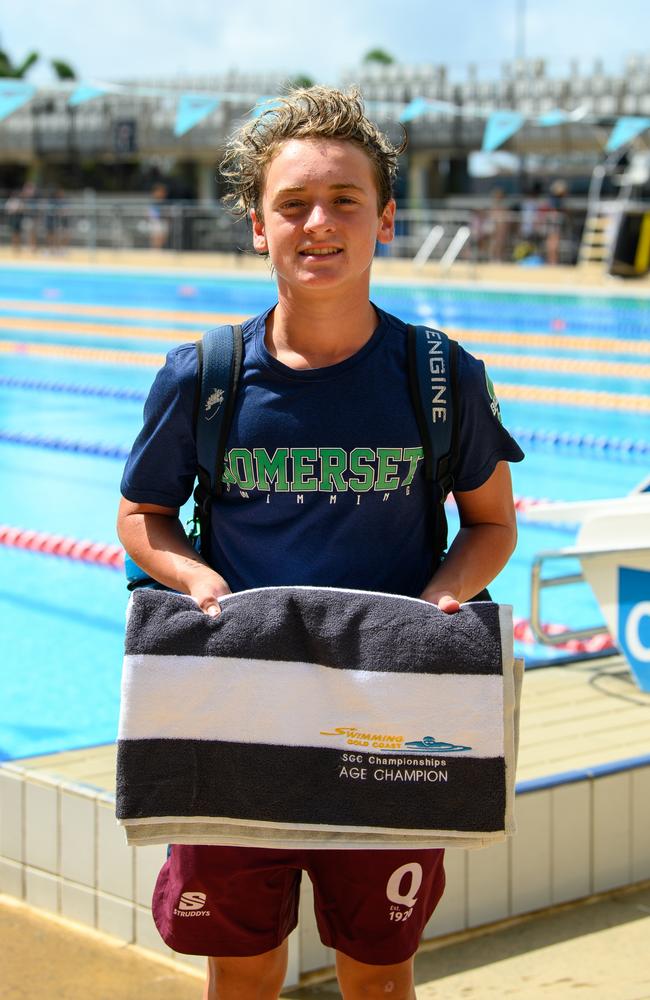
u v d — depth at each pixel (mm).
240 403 1700
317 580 1746
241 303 17141
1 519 6539
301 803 1632
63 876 2707
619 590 3408
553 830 2707
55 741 3828
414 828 1625
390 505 1718
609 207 18969
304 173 1631
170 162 38062
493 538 1806
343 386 1681
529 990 2412
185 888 1780
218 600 1659
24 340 13836
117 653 4688
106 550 5906
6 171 39469
